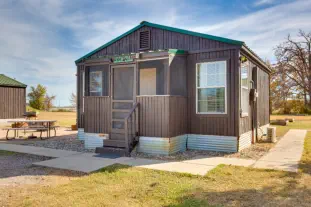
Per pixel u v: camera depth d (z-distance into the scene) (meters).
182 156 6.60
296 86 26.03
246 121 8.13
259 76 10.50
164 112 6.82
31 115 14.91
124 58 7.43
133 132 7.21
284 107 29.77
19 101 20.69
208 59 7.51
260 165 5.45
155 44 8.62
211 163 5.71
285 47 24.31
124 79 7.60
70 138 10.81
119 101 7.56
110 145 7.30
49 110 39.00
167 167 5.32
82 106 10.41
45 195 3.69
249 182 4.21
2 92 19.38
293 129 13.70
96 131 7.90
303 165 5.41
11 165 5.78
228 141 7.18
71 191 3.85
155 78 7.72
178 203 3.32
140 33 8.98
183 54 7.57
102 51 10.05
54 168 5.36
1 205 3.34
